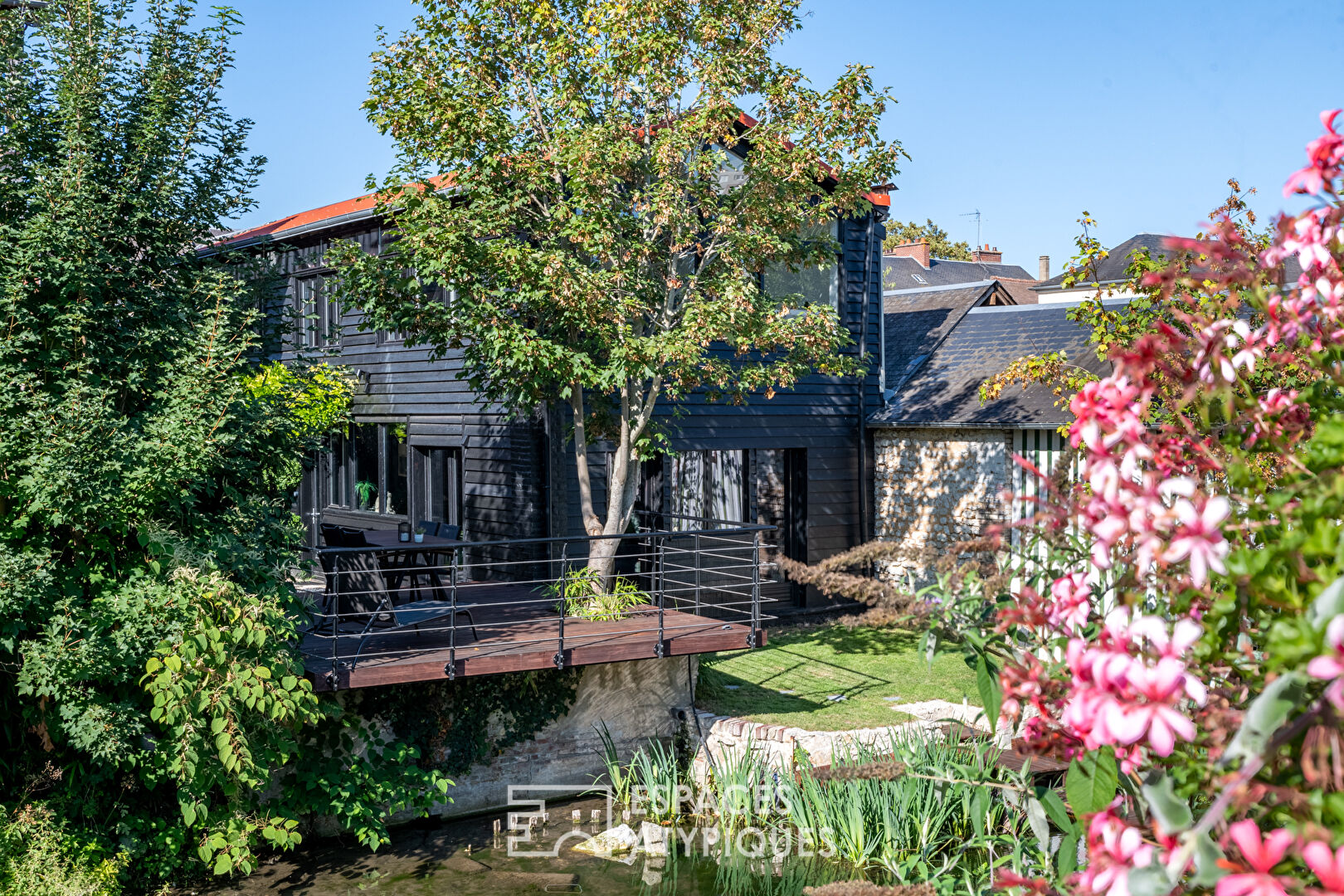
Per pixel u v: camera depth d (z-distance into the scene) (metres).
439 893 8.39
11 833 7.41
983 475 16.17
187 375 8.61
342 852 9.32
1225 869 1.96
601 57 11.93
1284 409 2.81
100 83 8.95
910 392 17.67
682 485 18.53
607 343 11.41
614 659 10.38
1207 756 2.48
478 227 11.22
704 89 11.98
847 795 8.98
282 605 8.77
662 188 11.51
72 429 7.82
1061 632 2.76
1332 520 2.36
